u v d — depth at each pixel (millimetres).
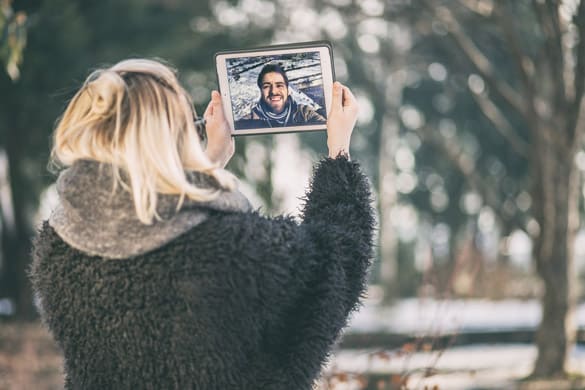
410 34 23578
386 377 8414
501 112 29297
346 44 25297
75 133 1960
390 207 33531
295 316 2066
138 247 1917
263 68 2508
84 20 17172
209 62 18359
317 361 2062
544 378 11969
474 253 14055
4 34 7410
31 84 17266
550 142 12375
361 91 31344
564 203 12406
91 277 1948
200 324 1930
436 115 37812
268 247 1979
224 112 2533
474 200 39438
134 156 1902
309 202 2275
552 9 11938
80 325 1982
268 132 2512
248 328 1973
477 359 13961
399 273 41500
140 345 1953
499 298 24250
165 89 1968
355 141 42906
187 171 1974
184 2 18422
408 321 19312
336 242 2111
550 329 12234
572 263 12438
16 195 20844
